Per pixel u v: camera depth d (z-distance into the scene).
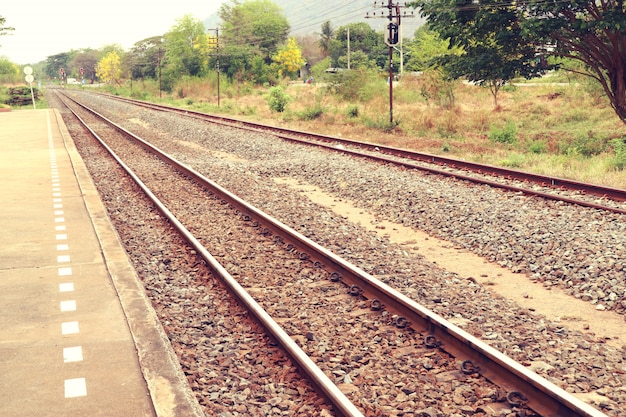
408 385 5.27
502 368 5.21
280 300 7.48
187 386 4.92
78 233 10.14
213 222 11.67
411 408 4.88
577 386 5.21
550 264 8.77
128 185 15.80
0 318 6.26
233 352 5.93
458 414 4.79
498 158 20.47
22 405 4.46
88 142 26.75
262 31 121.62
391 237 10.80
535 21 23.12
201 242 10.25
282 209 12.80
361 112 39.00
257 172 17.86
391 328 6.52
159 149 22.94
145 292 7.51
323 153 21.14
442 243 10.38
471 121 32.91
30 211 11.99
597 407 4.86
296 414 4.80
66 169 17.91
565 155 20.59
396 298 6.82
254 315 6.62
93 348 5.48
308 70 143.75
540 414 4.62
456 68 26.42
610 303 7.30
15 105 72.00
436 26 26.34
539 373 5.47
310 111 38.88
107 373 4.99
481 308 7.12
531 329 6.52
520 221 10.89
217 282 8.11
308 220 11.80
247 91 84.50
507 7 24.86
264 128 31.73
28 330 5.92
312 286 7.98
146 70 131.62
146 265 9.02
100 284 7.40
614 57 23.34
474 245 10.02
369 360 5.78
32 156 21.08
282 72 115.06
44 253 8.89
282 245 9.92
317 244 9.16
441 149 23.06
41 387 4.74
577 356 5.83
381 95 46.78
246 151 22.72
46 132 30.98
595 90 34.22
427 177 15.71
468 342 5.62
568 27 23.17
